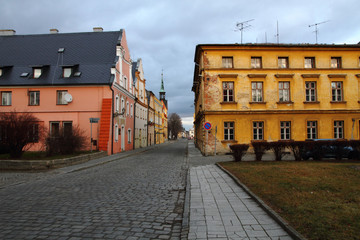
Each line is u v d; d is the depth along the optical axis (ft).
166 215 18.33
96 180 33.42
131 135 107.65
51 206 20.67
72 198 23.43
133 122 111.65
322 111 74.02
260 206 19.31
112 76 81.56
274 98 73.97
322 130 74.18
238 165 42.09
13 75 86.28
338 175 29.40
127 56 100.12
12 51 94.27
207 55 73.87
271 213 16.75
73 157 51.55
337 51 75.92
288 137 74.02
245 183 27.09
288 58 75.05
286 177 28.78
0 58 92.22
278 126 73.41
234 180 30.14
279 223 15.19
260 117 73.31
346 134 74.59
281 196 20.47
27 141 51.03
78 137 61.05
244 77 73.87
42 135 55.98
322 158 49.78
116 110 85.05
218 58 73.87
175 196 24.25
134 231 15.17
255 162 46.44
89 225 16.19
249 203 20.40
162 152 94.68
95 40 95.35
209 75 73.46
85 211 19.22
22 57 91.91
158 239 13.98
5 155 53.78
